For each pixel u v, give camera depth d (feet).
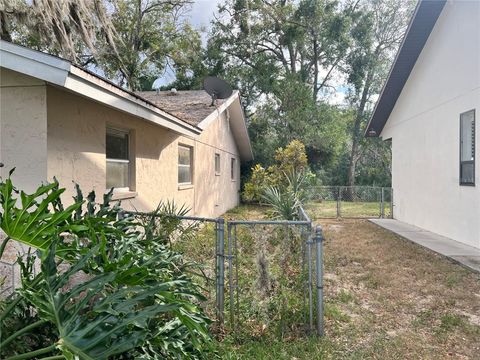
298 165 33.99
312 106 65.72
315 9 68.74
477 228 22.50
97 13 24.44
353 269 18.69
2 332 6.84
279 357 9.69
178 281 7.87
